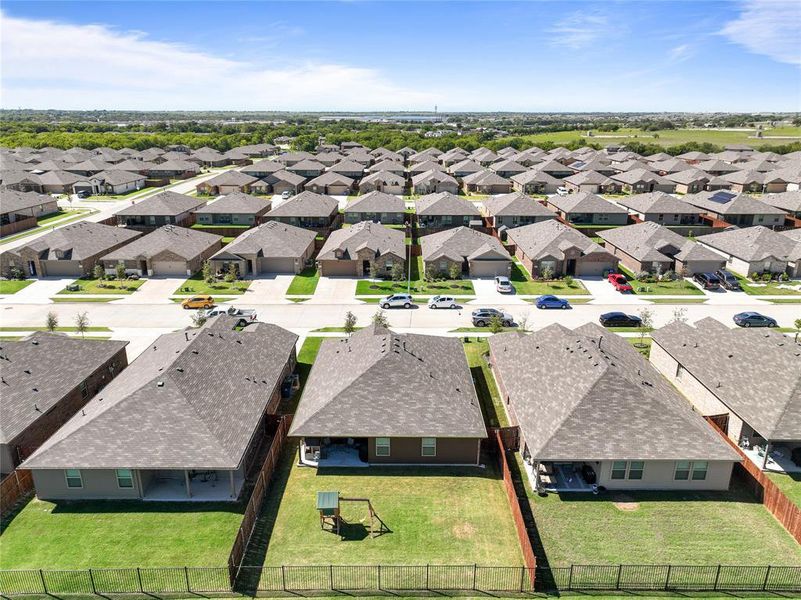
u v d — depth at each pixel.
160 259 69.62
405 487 31.64
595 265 70.38
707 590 24.61
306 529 28.25
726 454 30.42
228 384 35.16
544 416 33.22
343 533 27.98
